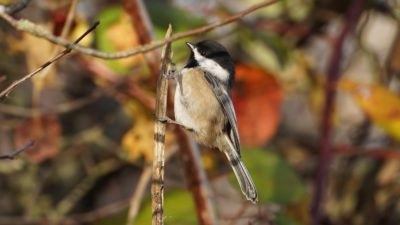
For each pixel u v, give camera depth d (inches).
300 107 506.3
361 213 467.2
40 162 429.4
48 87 439.5
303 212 379.2
